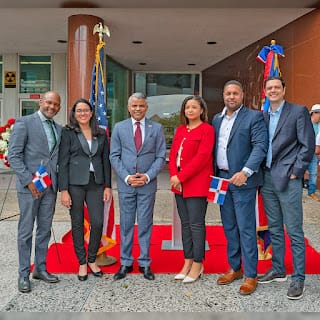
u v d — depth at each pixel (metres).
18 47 12.08
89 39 8.62
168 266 4.20
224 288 3.63
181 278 3.81
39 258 3.80
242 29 9.77
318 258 4.41
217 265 4.23
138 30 9.87
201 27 9.60
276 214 3.72
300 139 3.39
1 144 4.15
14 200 7.53
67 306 3.26
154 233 5.45
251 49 11.38
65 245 4.89
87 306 3.26
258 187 3.77
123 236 3.96
